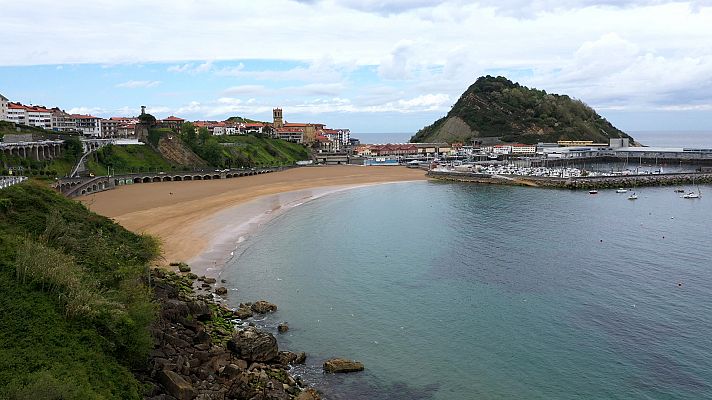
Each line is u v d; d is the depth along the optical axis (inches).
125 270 2226.9
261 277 3216.0
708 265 3447.3
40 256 1925.4
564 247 3944.4
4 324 1581.0
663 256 3683.6
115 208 5103.3
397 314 2667.3
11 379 1359.5
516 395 1945.1
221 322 2458.2
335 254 3757.4
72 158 7106.3
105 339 1692.9
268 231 4463.6
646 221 5039.4
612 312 2657.5
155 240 3014.3
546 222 4953.3
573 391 1962.4
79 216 2859.3
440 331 2470.5
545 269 3378.4
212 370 1936.5
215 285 3034.0
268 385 1895.9
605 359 2186.3
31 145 6309.1
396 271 3356.3
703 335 2384.4
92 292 1868.8
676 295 2881.4
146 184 7234.3
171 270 3225.9
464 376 2074.3
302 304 2790.4
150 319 1887.3
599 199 6638.8
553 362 2170.3
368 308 2743.6
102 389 1456.7
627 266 3435.0
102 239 2564.0
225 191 6732.3
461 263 3523.6
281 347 2298.2
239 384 1833.2
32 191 2886.3
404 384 2020.2
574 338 2378.2
